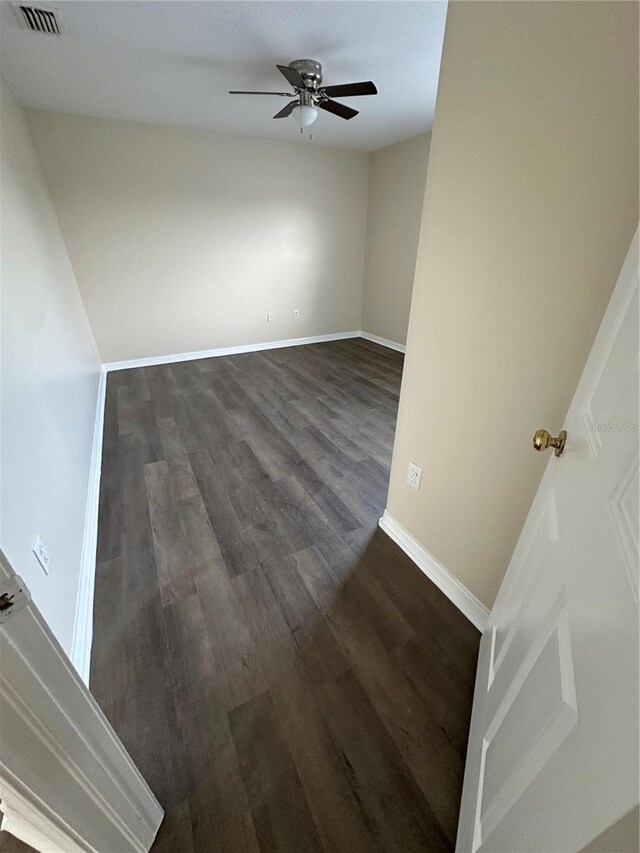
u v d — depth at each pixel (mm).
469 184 1091
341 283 5492
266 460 2607
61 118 3410
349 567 1743
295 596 1598
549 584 731
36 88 2840
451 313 1270
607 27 713
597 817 376
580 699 477
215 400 3584
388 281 5176
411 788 1028
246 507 2141
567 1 761
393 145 4539
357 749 1107
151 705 1216
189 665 1334
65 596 1372
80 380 2744
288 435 2953
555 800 477
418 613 1523
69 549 1557
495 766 771
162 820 966
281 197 4621
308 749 1107
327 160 4711
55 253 3055
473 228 1115
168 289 4410
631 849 324
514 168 958
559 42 794
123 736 1137
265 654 1368
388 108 3355
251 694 1246
